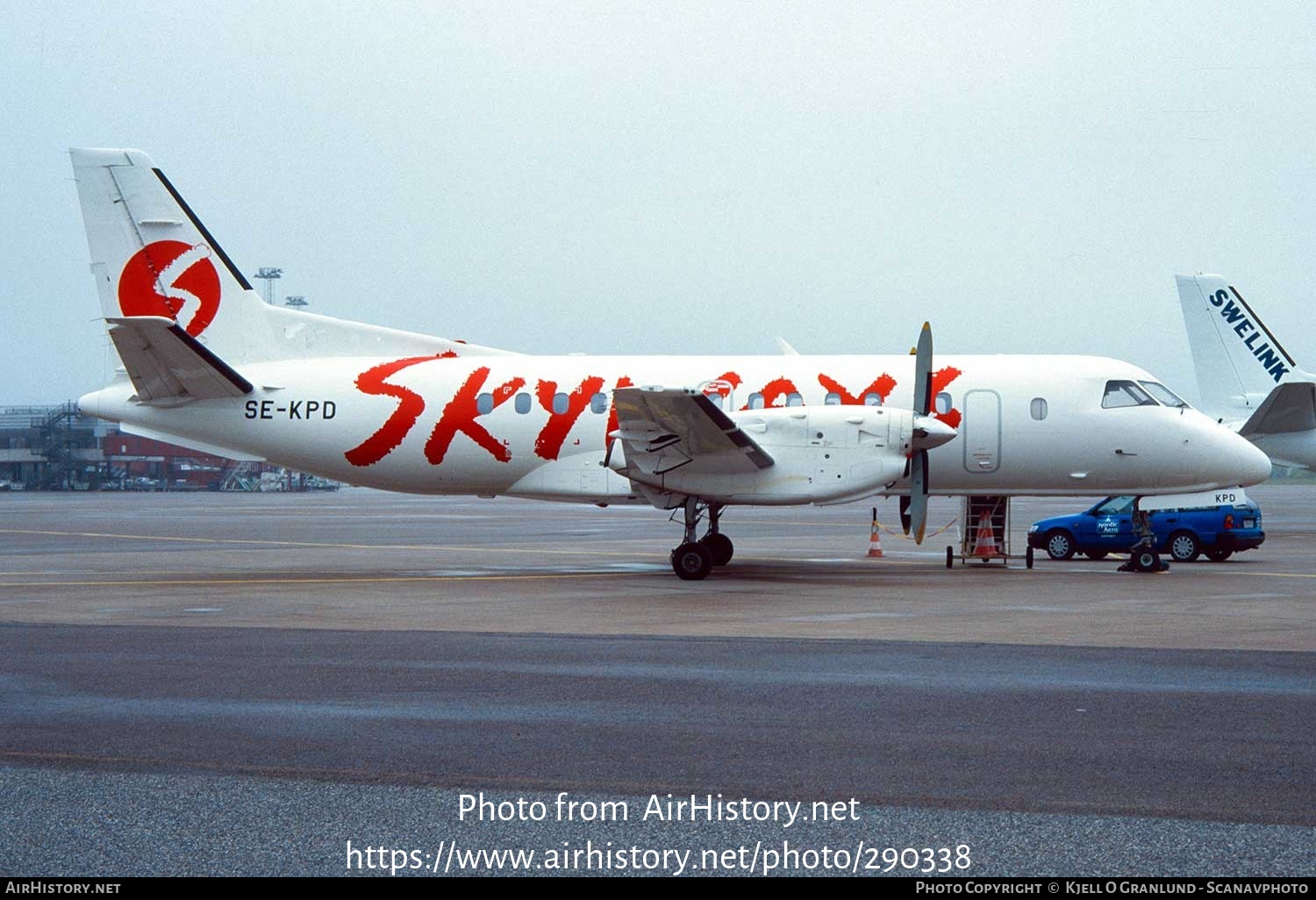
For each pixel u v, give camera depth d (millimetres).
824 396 20859
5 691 9562
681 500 19984
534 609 15352
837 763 7277
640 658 11156
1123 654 11273
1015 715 8555
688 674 10273
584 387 21297
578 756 7461
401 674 10336
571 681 9953
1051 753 7480
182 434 21922
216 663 10938
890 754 7469
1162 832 6008
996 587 18078
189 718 8523
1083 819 6203
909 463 19844
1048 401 20797
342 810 6453
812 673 10273
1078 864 5590
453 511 56094
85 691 9555
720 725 8266
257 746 7707
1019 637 12492
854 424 19234
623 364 21672
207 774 7098
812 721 8383
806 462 19281
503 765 7273
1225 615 14383
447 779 6980
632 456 19266
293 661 11023
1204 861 5609
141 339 19938
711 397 20969
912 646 11797
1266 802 6449
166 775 7066
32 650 11812
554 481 21359
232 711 8758
